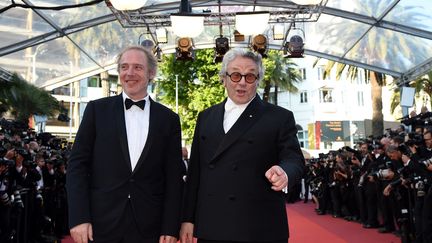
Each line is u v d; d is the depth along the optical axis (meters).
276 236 2.58
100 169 2.76
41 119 14.86
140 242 2.70
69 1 8.33
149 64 2.94
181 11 8.74
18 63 11.41
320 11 9.23
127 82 2.86
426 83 22.86
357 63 12.54
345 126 36.81
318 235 8.77
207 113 2.96
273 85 28.25
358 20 9.66
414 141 6.79
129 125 2.85
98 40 10.87
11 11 8.36
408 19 9.01
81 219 2.57
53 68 12.19
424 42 9.72
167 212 2.79
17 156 6.60
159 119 2.90
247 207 2.58
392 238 7.92
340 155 11.50
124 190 2.71
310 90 38.25
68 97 37.38
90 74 13.08
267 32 11.96
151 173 2.80
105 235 2.66
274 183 2.32
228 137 2.68
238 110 2.80
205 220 2.65
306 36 11.45
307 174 17.47
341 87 38.41
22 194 6.75
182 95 23.42
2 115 12.16
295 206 16.22
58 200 8.73
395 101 26.66
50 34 9.74
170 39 12.50
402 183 7.00
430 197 6.20
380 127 19.66
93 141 2.83
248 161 2.64
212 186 2.67
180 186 2.89
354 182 10.30
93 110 2.88
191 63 22.78
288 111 2.78
